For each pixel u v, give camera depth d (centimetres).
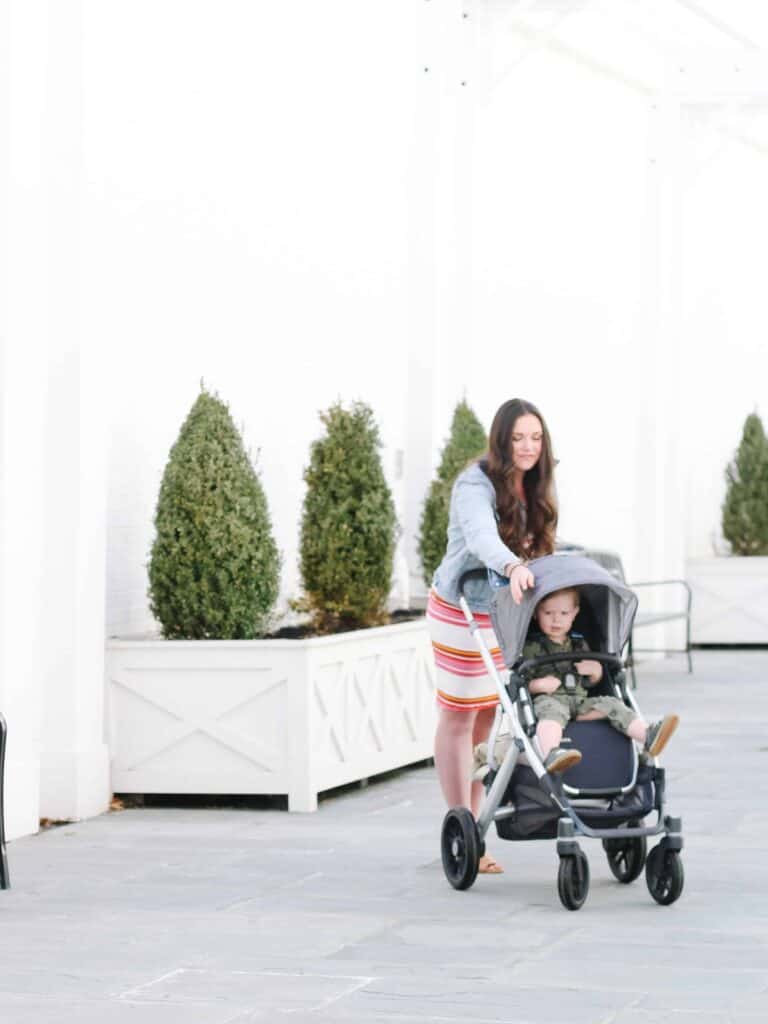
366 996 711
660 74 2161
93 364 1124
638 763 877
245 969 757
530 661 877
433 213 1680
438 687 971
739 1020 671
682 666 2108
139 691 1169
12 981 741
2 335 1052
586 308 2092
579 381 2062
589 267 2105
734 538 2364
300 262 1485
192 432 1178
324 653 1180
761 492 2358
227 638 1176
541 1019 675
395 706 1307
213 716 1165
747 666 2105
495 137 1866
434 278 1680
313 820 1132
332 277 1539
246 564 1178
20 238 1062
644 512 2188
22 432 1067
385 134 1644
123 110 1228
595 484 2092
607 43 2095
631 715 867
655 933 812
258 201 1418
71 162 1108
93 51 1112
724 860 989
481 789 989
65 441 1117
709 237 2477
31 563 1082
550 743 855
